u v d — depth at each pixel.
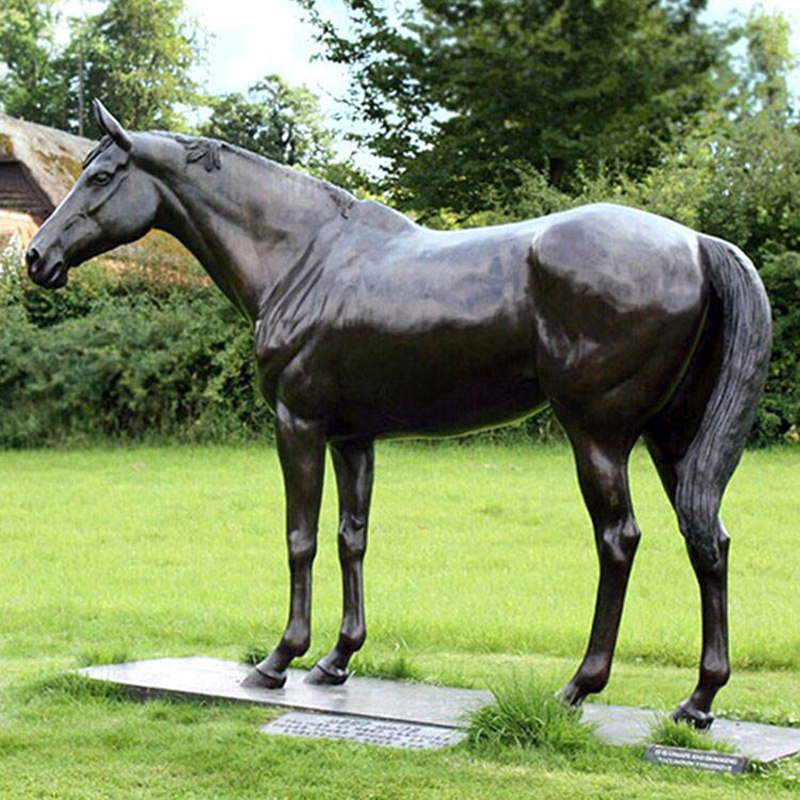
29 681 6.21
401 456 17.20
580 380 4.93
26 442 19.28
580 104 27.84
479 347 5.19
